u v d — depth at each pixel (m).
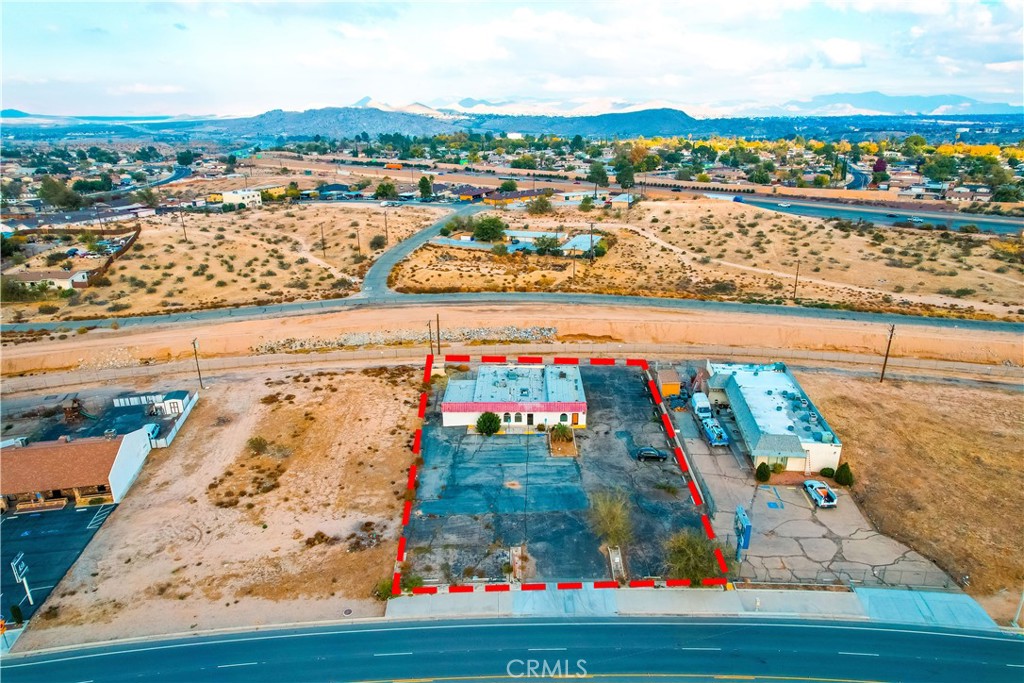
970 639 40.50
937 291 106.69
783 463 58.12
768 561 47.19
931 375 78.06
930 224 161.50
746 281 115.62
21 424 68.06
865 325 89.50
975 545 48.62
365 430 65.94
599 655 39.50
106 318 96.88
